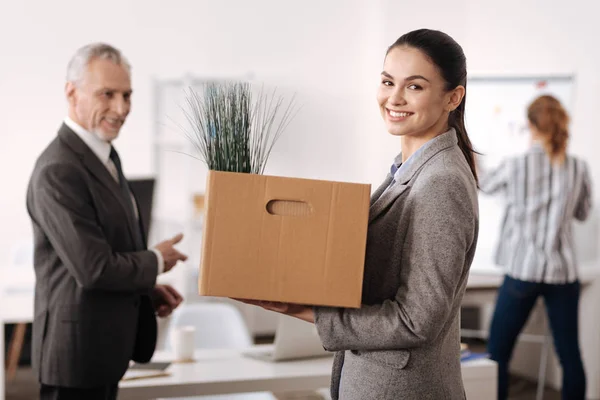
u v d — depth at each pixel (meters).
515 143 4.70
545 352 4.48
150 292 2.55
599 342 4.53
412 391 1.54
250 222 1.48
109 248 2.22
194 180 6.25
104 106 2.32
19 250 4.90
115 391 2.35
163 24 6.20
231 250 1.48
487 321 5.91
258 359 2.74
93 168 2.27
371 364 1.56
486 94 4.70
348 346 1.51
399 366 1.53
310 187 1.47
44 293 2.26
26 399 4.54
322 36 6.42
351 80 6.48
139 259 2.29
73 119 2.35
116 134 2.37
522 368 5.15
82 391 2.25
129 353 2.33
